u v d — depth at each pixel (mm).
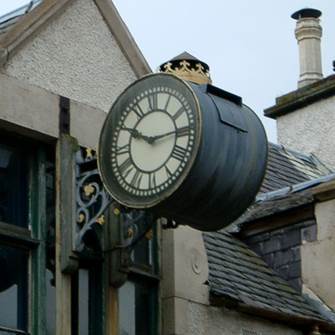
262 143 11477
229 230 15102
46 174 11891
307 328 13750
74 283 11875
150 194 11078
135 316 12391
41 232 11688
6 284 11422
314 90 19266
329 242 14461
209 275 13445
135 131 11305
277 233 14898
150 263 12641
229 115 11305
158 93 11281
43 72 11922
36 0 12703
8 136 11734
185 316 12664
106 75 12414
